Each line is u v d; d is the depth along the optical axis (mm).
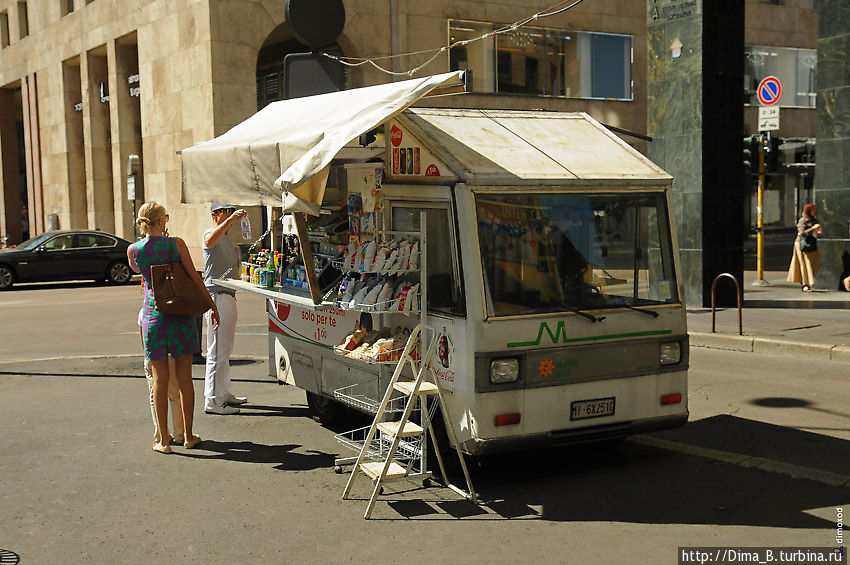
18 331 14914
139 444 7434
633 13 32250
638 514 5551
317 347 7680
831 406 8492
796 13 38344
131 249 7125
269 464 6809
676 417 6477
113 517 5617
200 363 11438
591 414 6133
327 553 4973
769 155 18922
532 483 6227
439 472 6477
